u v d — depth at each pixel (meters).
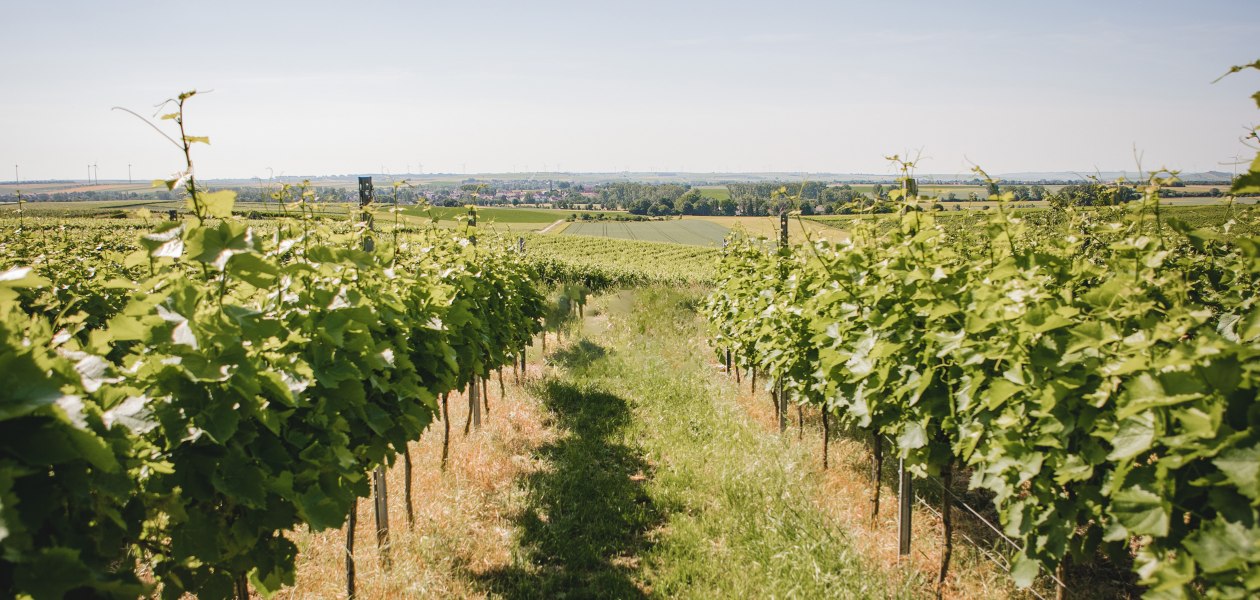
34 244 8.46
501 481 5.77
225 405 2.46
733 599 3.98
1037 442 2.85
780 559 4.24
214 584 2.65
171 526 2.39
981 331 3.32
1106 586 3.74
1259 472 1.86
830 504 5.05
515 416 7.48
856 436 6.59
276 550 2.87
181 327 2.38
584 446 6.70
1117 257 3.65
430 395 4.25
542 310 10.98
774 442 6.36
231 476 2.48
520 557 4.54
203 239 2.39
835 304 4.95
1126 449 2.28
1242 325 2.30
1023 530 3.01
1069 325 2.85
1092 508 2.67
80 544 1.92
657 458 6.48
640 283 23.59
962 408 3.39
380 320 4.05
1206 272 4.32
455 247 7.05
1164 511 2.18
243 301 3.33
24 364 1.66
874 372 4.22
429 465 5.93
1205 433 1.99
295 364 2.98
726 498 5.25
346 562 3.83
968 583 3.91
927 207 4.55
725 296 9.55
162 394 2.41
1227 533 1.99
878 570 4.05
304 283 3.67
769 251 8.99
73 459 1.82
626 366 10.41
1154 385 2.16
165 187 2.43
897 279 4.11
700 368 10.53
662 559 4.57
